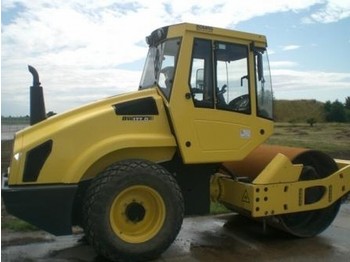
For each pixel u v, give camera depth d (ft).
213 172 19.30
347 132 84.58
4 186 16.02
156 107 17.72
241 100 18.99
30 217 15.66
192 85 17.94
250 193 18.63
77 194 17.02
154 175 16.60
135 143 16.84
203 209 19.08
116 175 16.16
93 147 16.34
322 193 20.39
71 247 18.71
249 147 19.03
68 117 17.08
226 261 17.11
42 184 15.89
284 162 19.33
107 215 15.98
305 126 104.32
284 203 19.24
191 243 19.34
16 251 18.15
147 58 20.70
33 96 17.57
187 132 17.71
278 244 19.34
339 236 20.68
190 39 17.97
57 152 16.05
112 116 16.92
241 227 21.91
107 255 16.14
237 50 19.06
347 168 21.11
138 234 16.78
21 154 15.90
